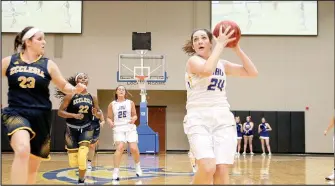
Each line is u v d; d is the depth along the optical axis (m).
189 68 3.33
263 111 15.26
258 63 15.51
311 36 15.53
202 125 3.24
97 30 15.34
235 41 3.37
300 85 15.47
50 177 6.20
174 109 16.12
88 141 5.34
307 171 7.70
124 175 6.50
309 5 15.52
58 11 15.28
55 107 14.67
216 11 15.46
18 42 3.39
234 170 7.76
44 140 3.42
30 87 3.27
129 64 15.33
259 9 15.54
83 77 5.63
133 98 15.96
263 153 14.47
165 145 16.02
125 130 6.17
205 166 3.09
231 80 15.48
